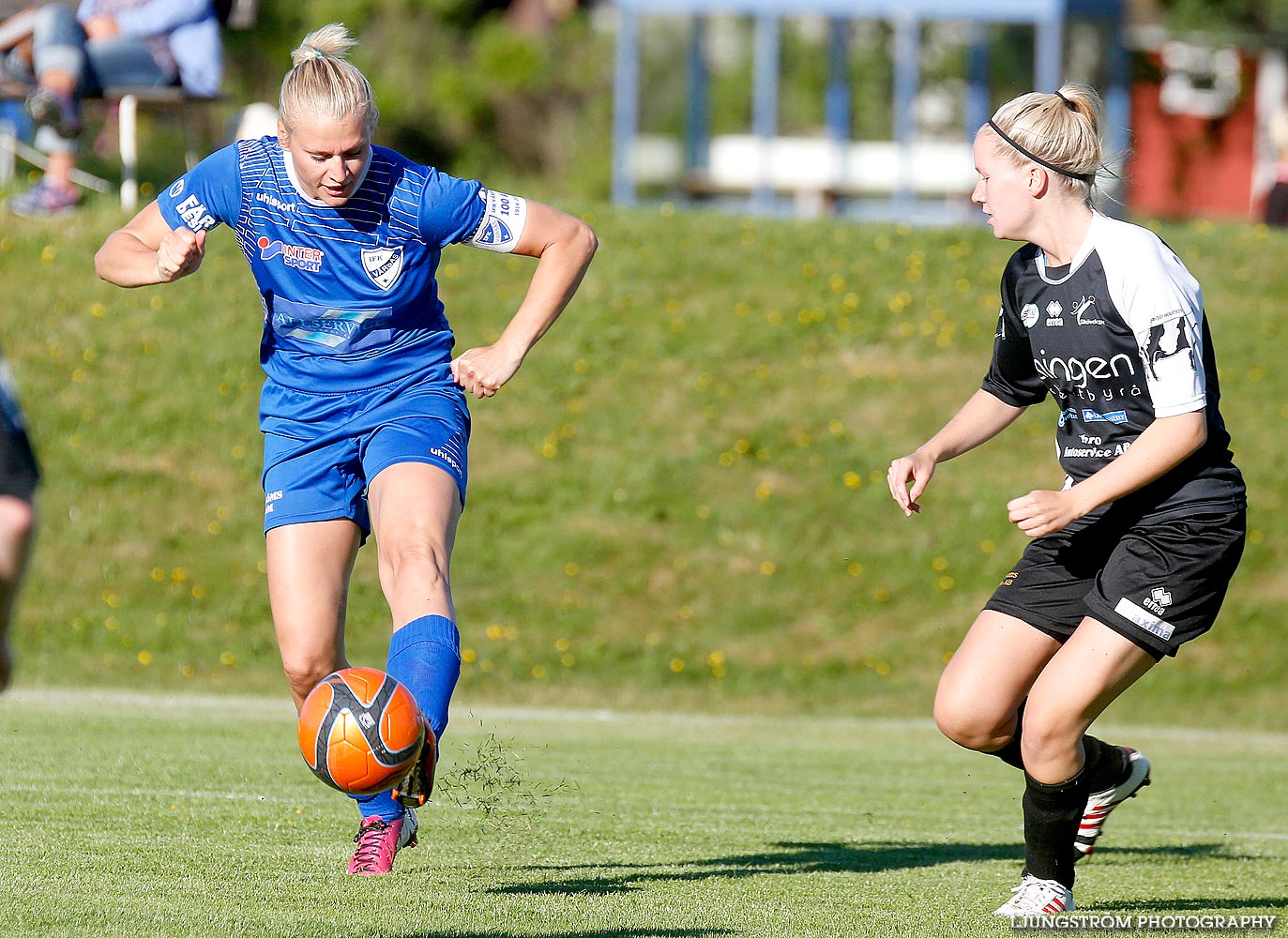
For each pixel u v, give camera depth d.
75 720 29.92
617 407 52.81
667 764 28.00
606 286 57.75
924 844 19.08
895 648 44.91
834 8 76.19
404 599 12.96
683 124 79.62
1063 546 14.23
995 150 13.94
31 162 59.44
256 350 53.56
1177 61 103.81
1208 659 44.84
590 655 43.69
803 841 18.86
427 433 14.05
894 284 58.94
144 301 54.66
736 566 47.47
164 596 44.91
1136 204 104.00
